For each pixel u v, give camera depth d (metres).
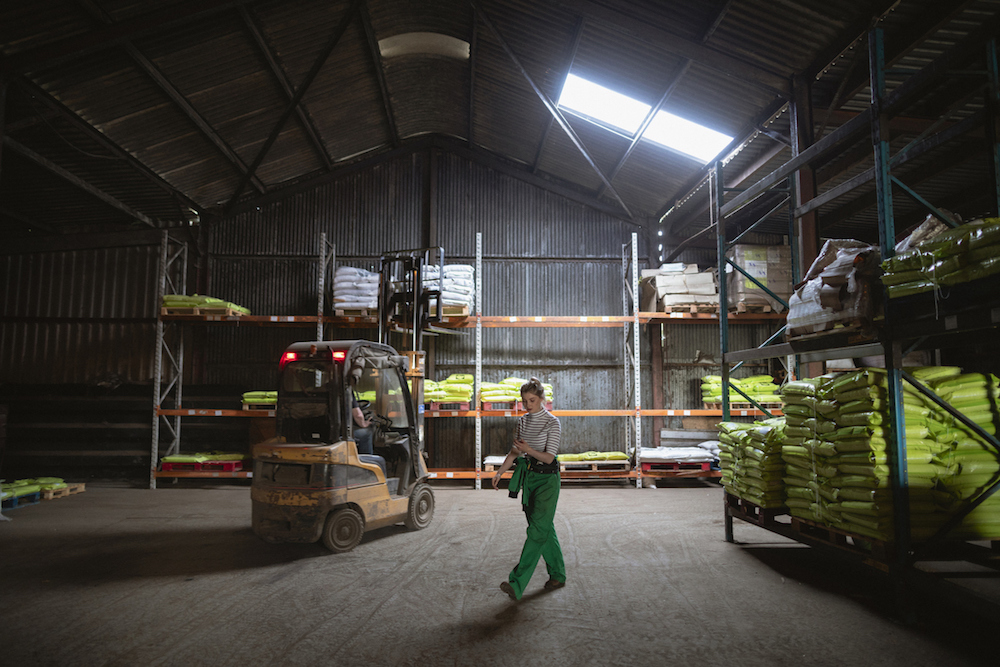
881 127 4.08
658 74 7.84
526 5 7.48
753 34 6.62
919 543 3.84
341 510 5.64
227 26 7.59
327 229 11.83
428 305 9.52
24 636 3.64
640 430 10.42
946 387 4.06
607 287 11.91
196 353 11.23
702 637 3.56
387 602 4.23
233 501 8.59
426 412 9.80
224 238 11.63
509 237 11.97
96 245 11.05
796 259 6.83
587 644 3.47
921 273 3.56
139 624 3.83
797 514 4.88
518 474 4.37
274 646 3.47
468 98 10.48
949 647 3.41
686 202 11.06
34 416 10.61
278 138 10.37
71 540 6.19
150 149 9.40
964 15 5.82
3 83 7.13
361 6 8.10
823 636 3.57
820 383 4.51
